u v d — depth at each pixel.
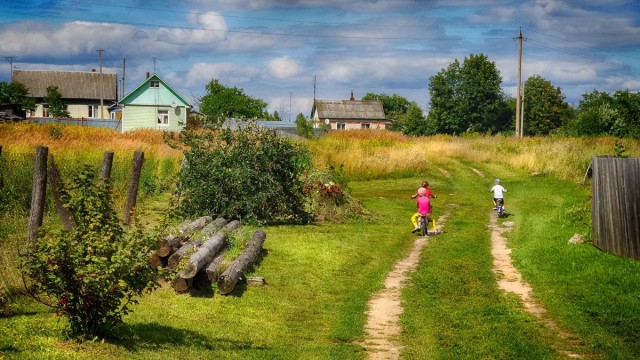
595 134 61.38
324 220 21.91
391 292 13.54
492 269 15.56
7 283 10.19
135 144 32.56
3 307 9.66
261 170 20.30
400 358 9.38
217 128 21.06
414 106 108.44
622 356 9.27
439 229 21.50
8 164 18.44
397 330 10.93
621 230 15.33
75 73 91.88
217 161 19.62
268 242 17.11
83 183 8.71
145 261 8.44
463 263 16.22
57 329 8.68
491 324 11.12
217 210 19.56
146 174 24.45
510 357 9.30
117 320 8.66
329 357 9.30
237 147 20.38
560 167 35.75
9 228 14.14
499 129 108.94
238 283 13.04
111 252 8.28
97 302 8.23
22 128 37.84
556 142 46.22
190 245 13.04
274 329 10.70
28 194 17.28
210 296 12.00
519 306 12.29
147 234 8.74
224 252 14.50
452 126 106.25
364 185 35.16
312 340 10.31
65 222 13.23
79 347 8.09
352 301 12.69
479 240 19.56
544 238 18.28
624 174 15.12
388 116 127.31
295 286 13.42
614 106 75.94
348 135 62.78
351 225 21.61
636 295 12.22
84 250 8.17
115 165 23.53
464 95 105.94
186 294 11.91
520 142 51.50
